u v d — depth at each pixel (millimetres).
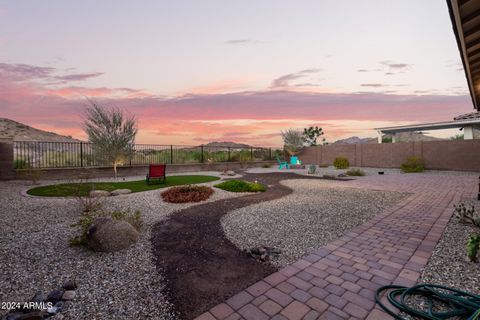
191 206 5797
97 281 2369
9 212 5027
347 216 4844
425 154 16672
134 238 3441
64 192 7234
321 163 23016
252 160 20906
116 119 10734
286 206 5785
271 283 2318
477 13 3283
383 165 18938
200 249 3225
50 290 2215
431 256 2914
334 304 1962
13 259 2852
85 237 3229
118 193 7238
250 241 3514
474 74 5438
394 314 1793
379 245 3291
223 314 1837
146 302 2012
